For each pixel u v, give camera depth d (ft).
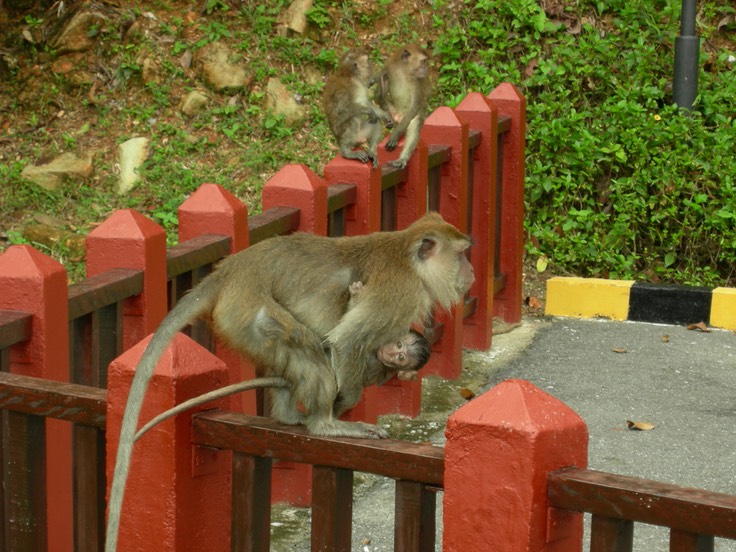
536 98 35.09
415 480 9.78
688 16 32.86
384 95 25.35
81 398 11.09
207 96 34.81
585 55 35.14
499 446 9.05
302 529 18.10
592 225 32.58
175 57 35.55
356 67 24.44
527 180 32.94
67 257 29.71
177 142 33.60
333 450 10.10
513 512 9.03
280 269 12.22
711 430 21.89
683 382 24.70
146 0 37.14
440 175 24.85
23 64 36.06
